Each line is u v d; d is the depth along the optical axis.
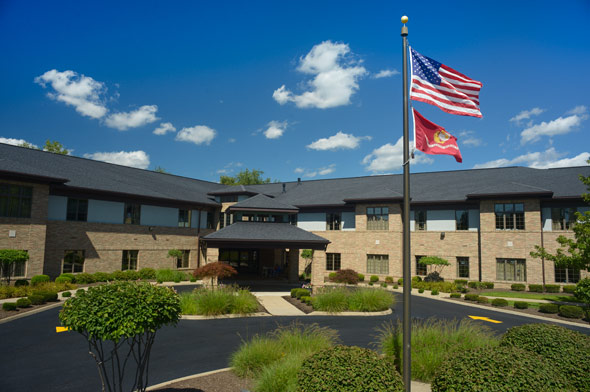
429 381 10.20
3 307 18.31
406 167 8.97
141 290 7.09
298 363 9.53
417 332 11.55
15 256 22.59
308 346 11.49
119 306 6.69
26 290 22.11
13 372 10.93
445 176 40.19
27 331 15.31
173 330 16.31
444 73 10.34
